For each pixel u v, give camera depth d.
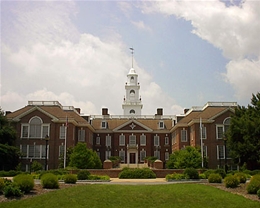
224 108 71.62
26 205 21.25
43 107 73.06
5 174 48.06
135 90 109.44
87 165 56.56
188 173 42.69
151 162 69.94
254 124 54.25
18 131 69.00
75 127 73.94
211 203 22.56
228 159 67.00
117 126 86.31
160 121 87.62
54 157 68.44
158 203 22.58
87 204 21.83
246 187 27.41
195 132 68.50
